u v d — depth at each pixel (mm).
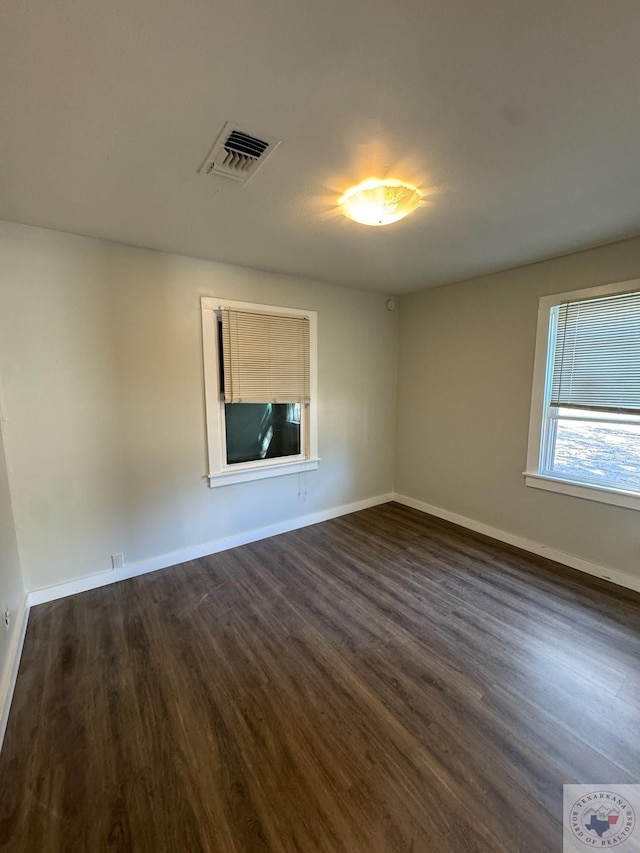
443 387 3832
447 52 1053
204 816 1239
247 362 3141
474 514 3633
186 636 2129
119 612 2348
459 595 2523
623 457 2633
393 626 2209
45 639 2100
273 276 3246
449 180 1732
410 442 4250
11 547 2115
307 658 1956
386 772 1378
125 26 962
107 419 2590
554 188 1811
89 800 1287
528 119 1324
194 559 3045
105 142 1444
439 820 1224
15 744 1487
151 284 2676
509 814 1237
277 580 2723
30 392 2318
